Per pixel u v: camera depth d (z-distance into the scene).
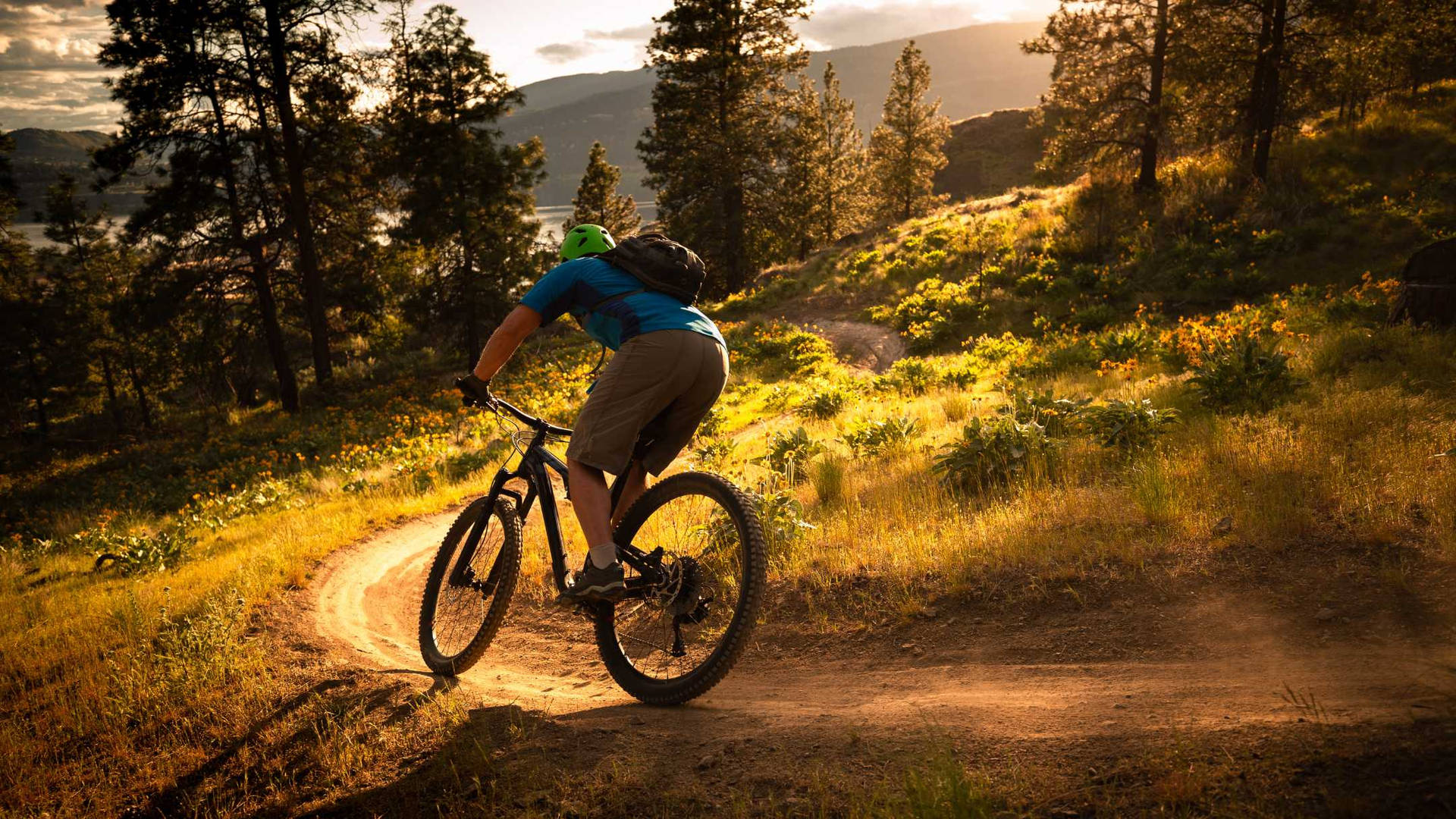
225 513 14.43
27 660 5.29
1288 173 25.30
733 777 2.65
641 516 3.34
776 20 40.75
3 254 39.16
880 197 61.53
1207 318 16.81
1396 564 3.78
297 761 3.30
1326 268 21.27
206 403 39.84
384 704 3.77
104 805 3.23
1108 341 15.42
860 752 2.70
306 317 32.06
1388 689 2.65
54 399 45.38
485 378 3.27
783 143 41.47
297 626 5.56
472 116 31.36
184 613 5.87
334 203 29.30
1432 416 5.87
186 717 3.94
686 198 42.81
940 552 5.04
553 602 5.75
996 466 6.78
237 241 27.22
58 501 22.08
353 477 16.50
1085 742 2.51
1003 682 3.43
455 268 32.06
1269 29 23.50
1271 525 4.39
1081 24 25.41
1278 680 2.95
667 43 40.44
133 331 38.50
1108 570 4.35
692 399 3.16
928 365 17.72
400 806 2.84
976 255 30.28
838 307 31.16
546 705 3.59
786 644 4.30
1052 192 36.09
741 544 3.09
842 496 7.31
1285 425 6.41
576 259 3.22
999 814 2.19
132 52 25.17
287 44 26.47
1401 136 25.98
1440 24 23.36
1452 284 9.50
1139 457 6.36
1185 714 2.65
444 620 4.30
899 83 56.12
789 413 17.39
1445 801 1.81
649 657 3.75
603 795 2.67
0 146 37.62
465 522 4.30
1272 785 2.04
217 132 26.83
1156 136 25.11
